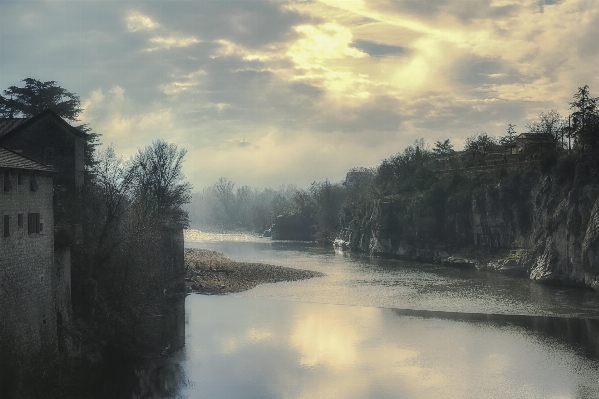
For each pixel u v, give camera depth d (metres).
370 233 171.00
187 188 101.31
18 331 39.50
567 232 109.75
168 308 77.75
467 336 67.19
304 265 136.25
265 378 51.56
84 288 54.69
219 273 112.31
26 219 41.06
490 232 137.00
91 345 52.38
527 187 132.12
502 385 50.41
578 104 136.50
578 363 56.66
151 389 48.34
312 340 64.62
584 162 114.88
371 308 83.94
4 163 38.47
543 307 85.38
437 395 47.94
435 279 113.56
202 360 56.59
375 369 54.53
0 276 37.19
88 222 61.72
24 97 94.88
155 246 70.00
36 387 40.56
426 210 151.00
